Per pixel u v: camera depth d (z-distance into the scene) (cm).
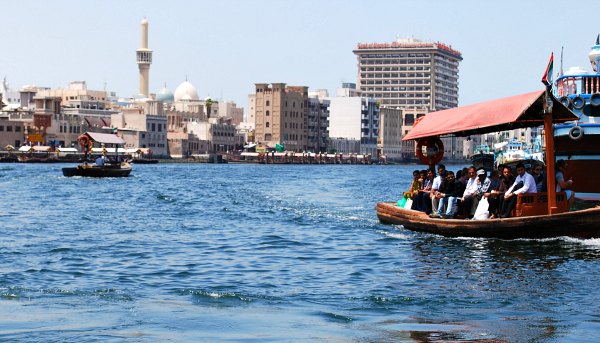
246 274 2978
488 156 13062
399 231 4403
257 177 15350
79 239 4047
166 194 8381
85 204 6775
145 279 2856
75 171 12912
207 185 11031
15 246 3728
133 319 2173
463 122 4141
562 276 2880
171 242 3959
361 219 5256
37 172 15838
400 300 2453
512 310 2312
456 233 3972
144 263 3241
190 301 2438
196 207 6438
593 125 4444
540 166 4044
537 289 2634
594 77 4497
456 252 3509
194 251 3625
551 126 3709
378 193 9094
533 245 3644
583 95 4472
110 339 1953
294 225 4834
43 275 2917
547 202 3797
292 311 2294
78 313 2250
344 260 3338
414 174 4762
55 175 14100
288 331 2047
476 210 4006
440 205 4247
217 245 3850
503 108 3872
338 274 2977
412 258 3366
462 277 2880
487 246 3656
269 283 2777
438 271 3023
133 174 15825
